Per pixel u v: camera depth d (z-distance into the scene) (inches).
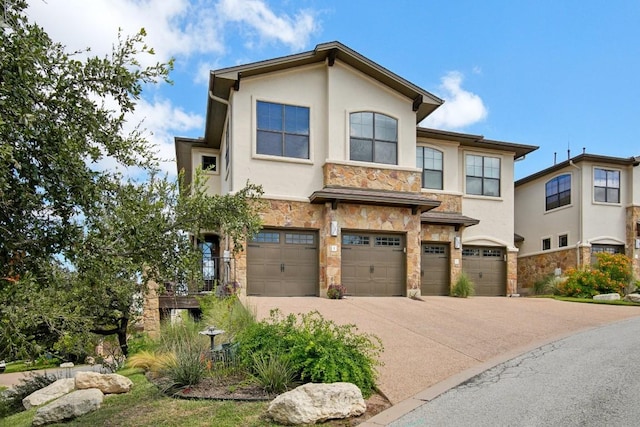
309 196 629.3
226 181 676.7
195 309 521.0
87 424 231.8
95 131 170.6
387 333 389.1
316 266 625.0
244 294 574.2
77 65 161.8
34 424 248.2
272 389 256.4
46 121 150.3
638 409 206.8
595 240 876.0
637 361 295.3
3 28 137.8
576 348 343.3
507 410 214.8
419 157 774.5
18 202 149.9
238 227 249.4
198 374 278.1
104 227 178.9
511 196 837.2
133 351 424.5
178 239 208.5
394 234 658.8
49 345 416.2
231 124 610.5
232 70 596.4
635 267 882.1
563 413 206.5
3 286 159.3
